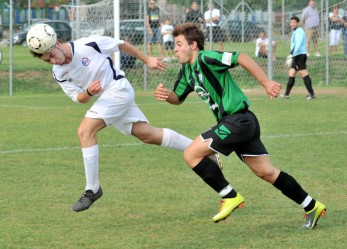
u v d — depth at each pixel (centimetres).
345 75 4484
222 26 4416
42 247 1164
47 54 1319
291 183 1230
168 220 1332
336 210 1386
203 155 1209
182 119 2859
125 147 2166
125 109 1402
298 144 2188
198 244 1168
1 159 1975
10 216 1366
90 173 1341
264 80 1156
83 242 1191
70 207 1437
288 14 4712
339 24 4612
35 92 4191
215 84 1197
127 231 1258
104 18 4181
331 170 1784
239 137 1191
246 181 1673
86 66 1355
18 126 2689
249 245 1156
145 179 1705
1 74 4350
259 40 4384
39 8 7656
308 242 1166
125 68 4166
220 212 1225
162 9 4244
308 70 4534
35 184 1653
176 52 1222
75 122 2806
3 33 7675
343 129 2503
